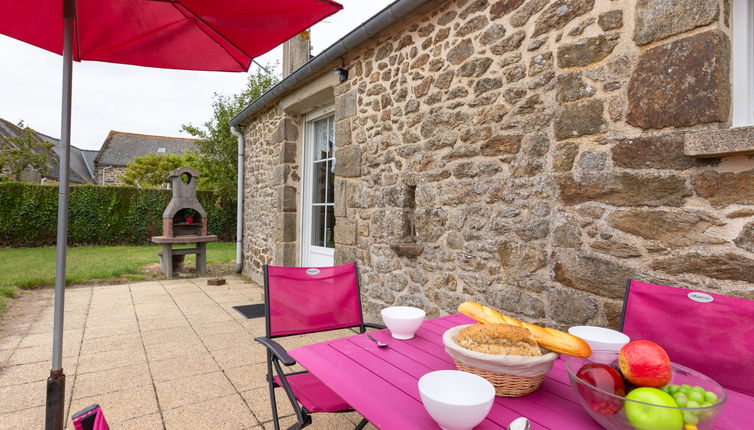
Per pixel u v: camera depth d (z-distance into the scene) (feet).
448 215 8.90
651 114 5.44
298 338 10.88
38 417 6.69
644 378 2.53
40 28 6.00
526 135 7.27
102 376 8.30
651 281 5.46
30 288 17.06
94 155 89.30
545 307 6.91
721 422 2.73
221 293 16.72
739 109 5.01
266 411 6.94
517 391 3.07
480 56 8.21
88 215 33.24
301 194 17.19
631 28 5.73
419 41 9.82
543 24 7.00
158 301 15.14
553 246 6.69
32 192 31.32
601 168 6.04
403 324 4.56
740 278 4.70
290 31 5.98
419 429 2.67
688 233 5.12
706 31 4.90
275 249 17.62
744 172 4.67
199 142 38.24
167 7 5.99
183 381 8.09
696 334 4.00
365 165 11.66
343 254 12.65
